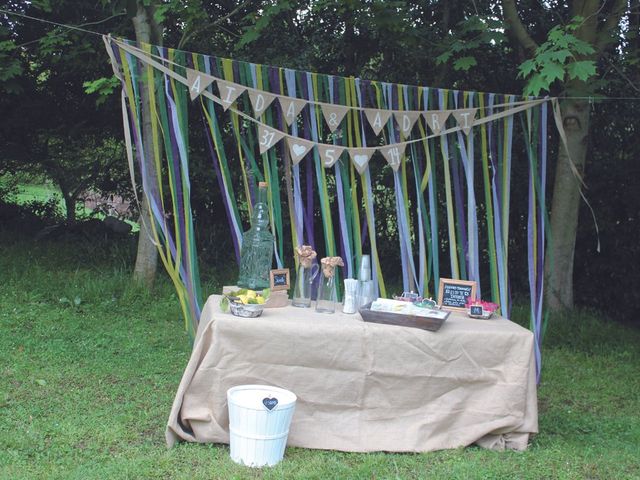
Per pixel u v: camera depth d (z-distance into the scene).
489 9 6.95
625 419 4.07
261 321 3.22
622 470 3.25
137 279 6.43
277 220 4.07
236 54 7.16
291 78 3.93
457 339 3.32
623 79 6.87
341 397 3.28
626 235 7.12
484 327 3.44
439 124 4.11
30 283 6.30
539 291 4.31
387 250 7.49
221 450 3.19
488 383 3.36
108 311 5.92
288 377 3.25
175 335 5.41
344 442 3.28
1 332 5.04
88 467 2.95
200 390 3.22
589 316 6.62
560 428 3.83
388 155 4.04
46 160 8.71
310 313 3.50
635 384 4.88
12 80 7.39
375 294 3.73
